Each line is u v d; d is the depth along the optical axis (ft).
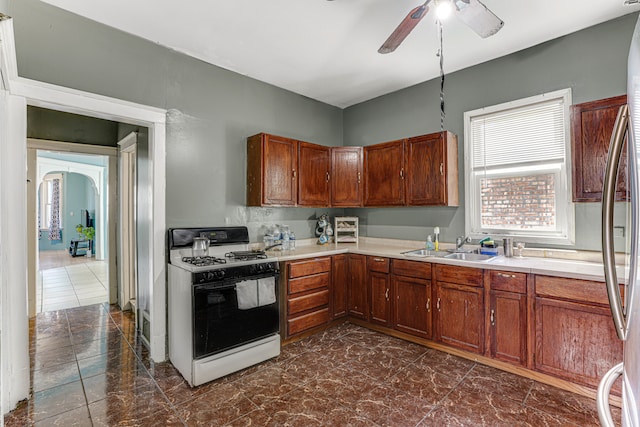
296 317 9.89
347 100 13.65
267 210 11.59
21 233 6.77
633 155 2.84
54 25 7.27
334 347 9.53
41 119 12.01
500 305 7.99
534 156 9.34
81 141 12.92
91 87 7.77
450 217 11.07
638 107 2.59
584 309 6.78
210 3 7.27
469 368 8.17
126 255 13.09
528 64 9.36
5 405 6.45
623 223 7.64
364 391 7.22
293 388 7.36
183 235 9.09
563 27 8.33
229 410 6.57
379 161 11.95
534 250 9.12
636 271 2.61
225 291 7.95
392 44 6.86
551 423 6.08
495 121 10.12
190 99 9.60
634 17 7.71
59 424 6.17
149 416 6.39
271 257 9.25
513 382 7.48
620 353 6.37
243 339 8.27
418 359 8.70
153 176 8.83
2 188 6.28
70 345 9.73
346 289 11.47
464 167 10.71
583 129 7.27
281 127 12.12
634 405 2.56
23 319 6.82
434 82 11.47
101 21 7.88
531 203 9.43
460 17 6.12
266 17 7.80
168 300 8.92
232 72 10.65
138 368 8.34
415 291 9.66
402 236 12.41
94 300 14.52
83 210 32.50
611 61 8.03
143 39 8.66
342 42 8.98
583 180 7.27
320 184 12.11
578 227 8.54
